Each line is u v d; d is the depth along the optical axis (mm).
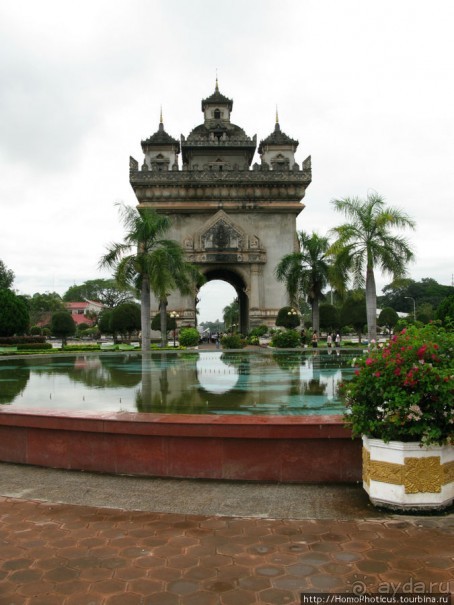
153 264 31766
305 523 5414
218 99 63312
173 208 54156
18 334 45438
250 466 6914
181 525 5387
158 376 17641
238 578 4273
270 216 55375
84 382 15812
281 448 6875
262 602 3922
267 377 16875
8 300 40469
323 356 28688
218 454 6969
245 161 60969
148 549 4812
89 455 7391
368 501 6070
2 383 15695
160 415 7488
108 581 4230
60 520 5531
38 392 13367
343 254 30719
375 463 5836
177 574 4344
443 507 5668
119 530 5254
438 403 5590
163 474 7098
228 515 5672
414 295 119875
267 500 6152
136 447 7199
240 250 53188
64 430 7488
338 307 57469
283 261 42156
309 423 6828
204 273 53844
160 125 59438
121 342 55031
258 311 53031
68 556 4672
